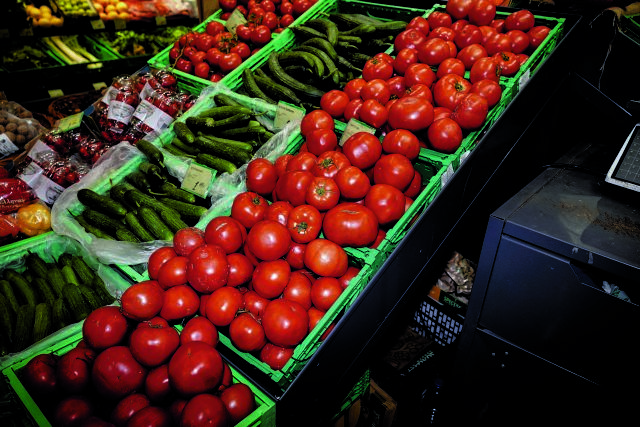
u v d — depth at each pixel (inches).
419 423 93.2
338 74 101.0
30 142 119.2
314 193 66.2
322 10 132.0
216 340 58.2
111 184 97.3
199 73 126.4
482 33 94.0
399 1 132.0
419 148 75.0
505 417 82.3
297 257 66.5
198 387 49.3
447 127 71.6
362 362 68.6
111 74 203.3
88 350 55.6
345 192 67.5
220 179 88.2
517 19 95.9
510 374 76.5
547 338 68.5
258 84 112.1
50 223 93.1
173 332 54.2
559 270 62.4
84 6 191.9
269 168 74.5
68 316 72.1
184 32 225.5
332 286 60.6
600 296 59.9
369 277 63.2
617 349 61.6
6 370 57.6
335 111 86.1
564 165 78.2
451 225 78.3
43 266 84.1
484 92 77.1
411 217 68.1
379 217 66.0
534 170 108.5
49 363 56.6
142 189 93.1
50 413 55.3
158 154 96.7
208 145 95.3
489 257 69.0
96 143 111.3
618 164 67.4
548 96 95.4
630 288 59.8
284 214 67.4
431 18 102.7
